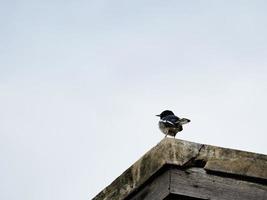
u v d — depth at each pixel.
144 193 12.95
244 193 12.65
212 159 12.73
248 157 12.90
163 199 12.37
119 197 13.44
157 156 12.77
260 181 12.84
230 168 12.73
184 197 12.38
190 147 12.73
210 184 12.58
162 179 12.60
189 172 12.59
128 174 13.40
